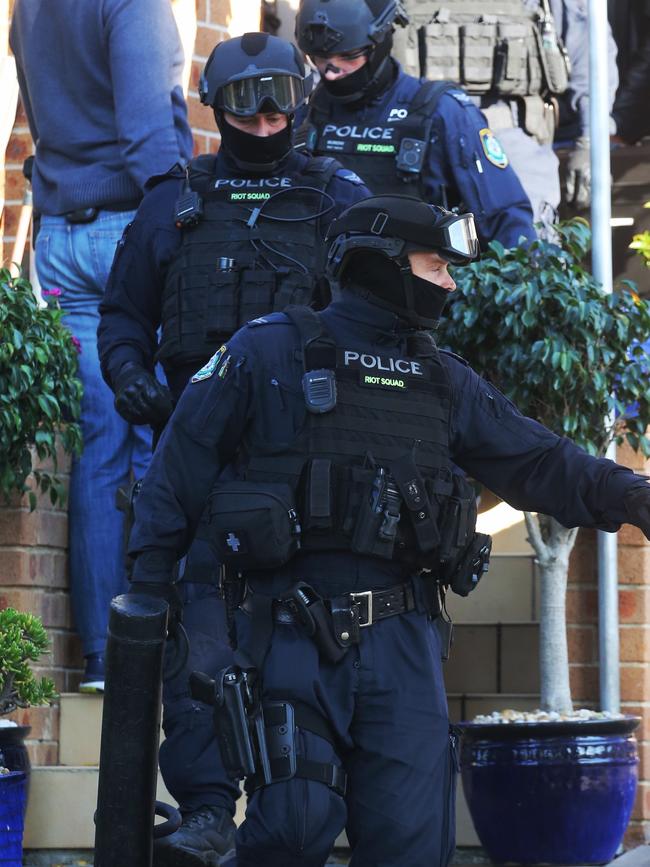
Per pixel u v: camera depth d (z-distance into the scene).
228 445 12.87
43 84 23.12
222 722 12.30
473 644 24.52
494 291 20.48
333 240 13.20
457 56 24.92
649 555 23.17
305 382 12.59
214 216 16.98
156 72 22.25
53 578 22.55
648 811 22.77
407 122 21.47
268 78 16.61
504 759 20.38
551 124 25.70
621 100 32.66
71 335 21.56
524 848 20.44
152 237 17.41
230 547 12.47
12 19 23.84
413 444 12.77
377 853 12.33
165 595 12.91
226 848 16.33
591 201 24.06
